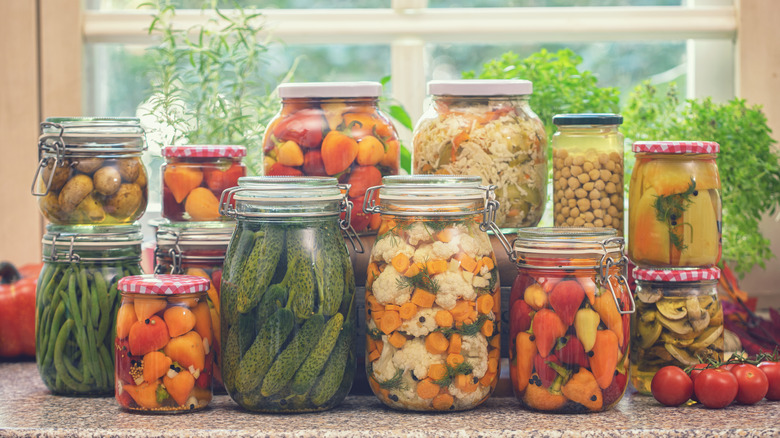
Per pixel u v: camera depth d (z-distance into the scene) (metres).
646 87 1.75
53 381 1.12
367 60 1.97
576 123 1.13
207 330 1.04
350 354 1.03
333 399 1.02
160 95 1.57
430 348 0.98
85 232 1.12
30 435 0.94
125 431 0.94
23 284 1.43
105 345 1.12
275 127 1.13
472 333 0.98
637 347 1.12
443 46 1.96
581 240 0.99
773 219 1.88
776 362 1.09
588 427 0.94
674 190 1.07
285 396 0.99
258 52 1.64
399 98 1.93
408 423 0.96
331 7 1.97
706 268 1.10
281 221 0.98
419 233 0.98
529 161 1.15
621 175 1.16
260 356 0.98
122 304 1.02
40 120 1.92
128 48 1.96
